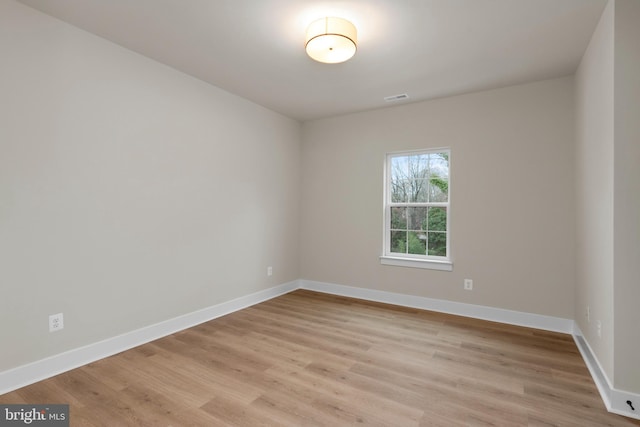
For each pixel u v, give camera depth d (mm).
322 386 2156
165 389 2104
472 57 2805
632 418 1838
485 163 3551
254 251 4059
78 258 2426
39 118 2219
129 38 2564
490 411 1899
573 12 2158
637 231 1879
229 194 3701
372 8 2137
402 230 4145
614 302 1926
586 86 2641
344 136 4496
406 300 4004
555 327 3199
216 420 1794
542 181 3275
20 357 2133
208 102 3438
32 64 2186
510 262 3420
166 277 3047
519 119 3385
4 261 2068
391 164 4246
